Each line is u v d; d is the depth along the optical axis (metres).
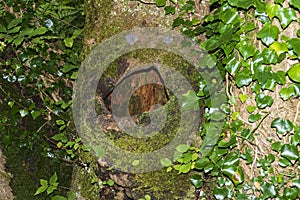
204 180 2.99
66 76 3.38
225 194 2.89
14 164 3.32
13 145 3.34
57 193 3.35
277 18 2.71
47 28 3.40
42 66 3.37
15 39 3.21
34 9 3.41
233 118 2.85
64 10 3.41
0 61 3.38
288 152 2.75
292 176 2.78
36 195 3.32
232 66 2.80
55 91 3.40
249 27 2.75
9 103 3.34
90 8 3.24
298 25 2.69
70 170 3.40
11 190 3.29
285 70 2.72
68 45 3.33
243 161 2.86
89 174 3.24
